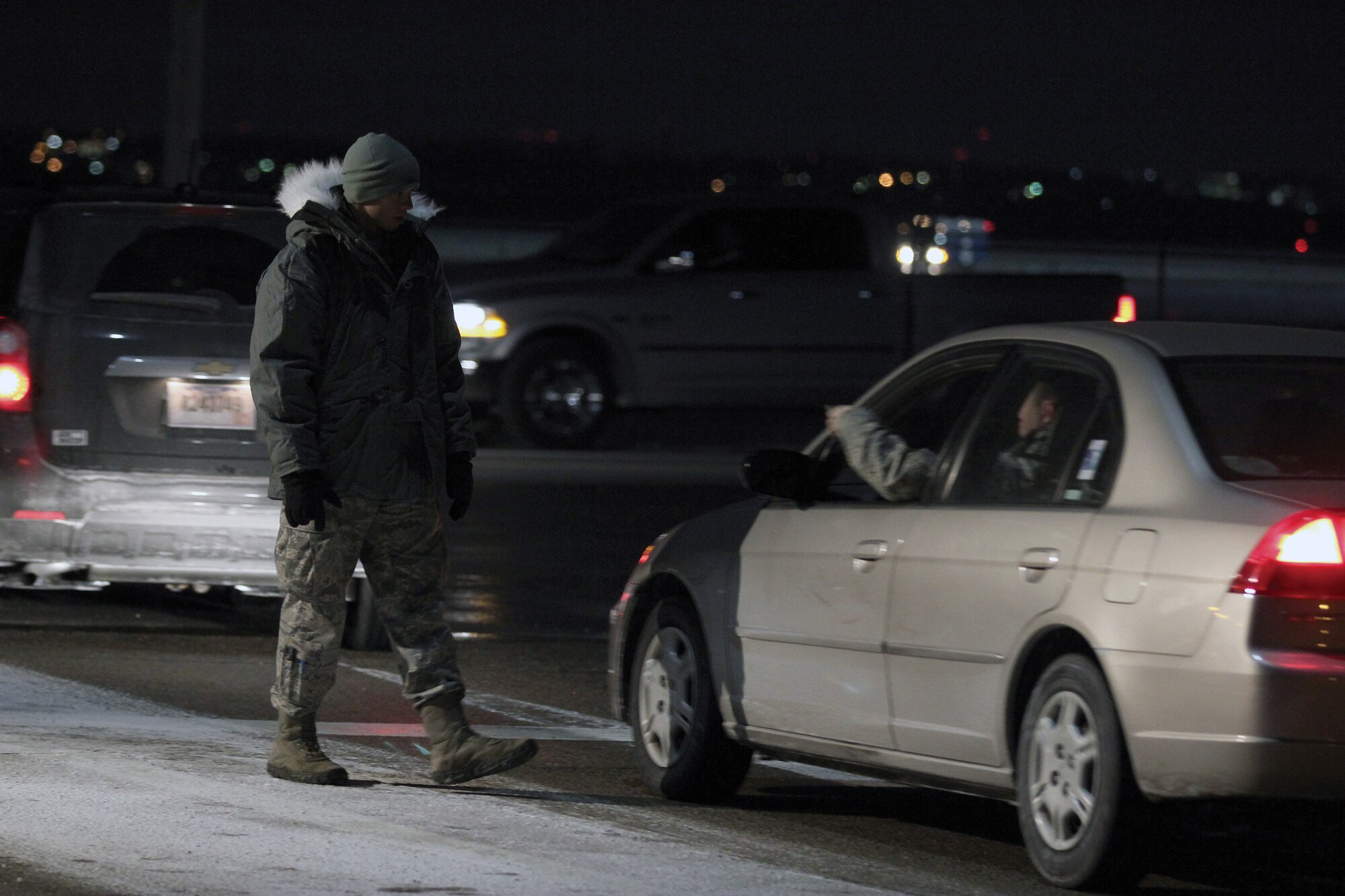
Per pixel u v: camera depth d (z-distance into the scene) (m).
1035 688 13.84
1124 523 13.45
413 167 15.42
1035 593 13.80
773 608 16.12
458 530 35.47
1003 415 15.01
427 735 17.20
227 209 23.20
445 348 16.12
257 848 13.79
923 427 27.22
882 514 15.45
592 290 46.31
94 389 22.69
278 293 15.12
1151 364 14.15
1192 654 12.74
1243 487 13.15
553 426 47.06
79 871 13.09
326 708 20.41
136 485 22.70
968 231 88.88
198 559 22.80
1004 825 16.34
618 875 13.45
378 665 23.19
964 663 14.31
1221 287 83.25
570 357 46.81
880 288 46.84
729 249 47.00
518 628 26.64
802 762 16.39
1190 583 12.86
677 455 48.06
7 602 26.80
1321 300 83.81
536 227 87.81
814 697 15.66
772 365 46.75
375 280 15.45
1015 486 14.60
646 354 46.50
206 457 22.89
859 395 47.12
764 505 16.97
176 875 13.03
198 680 21.47
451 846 14.09
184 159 45.78
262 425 15.23
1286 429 13.75
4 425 22.50
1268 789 12.54
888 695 15.00
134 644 23.78
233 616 26.38
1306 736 12.47
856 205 47.25
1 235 24.27
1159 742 12.85
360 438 15.45
